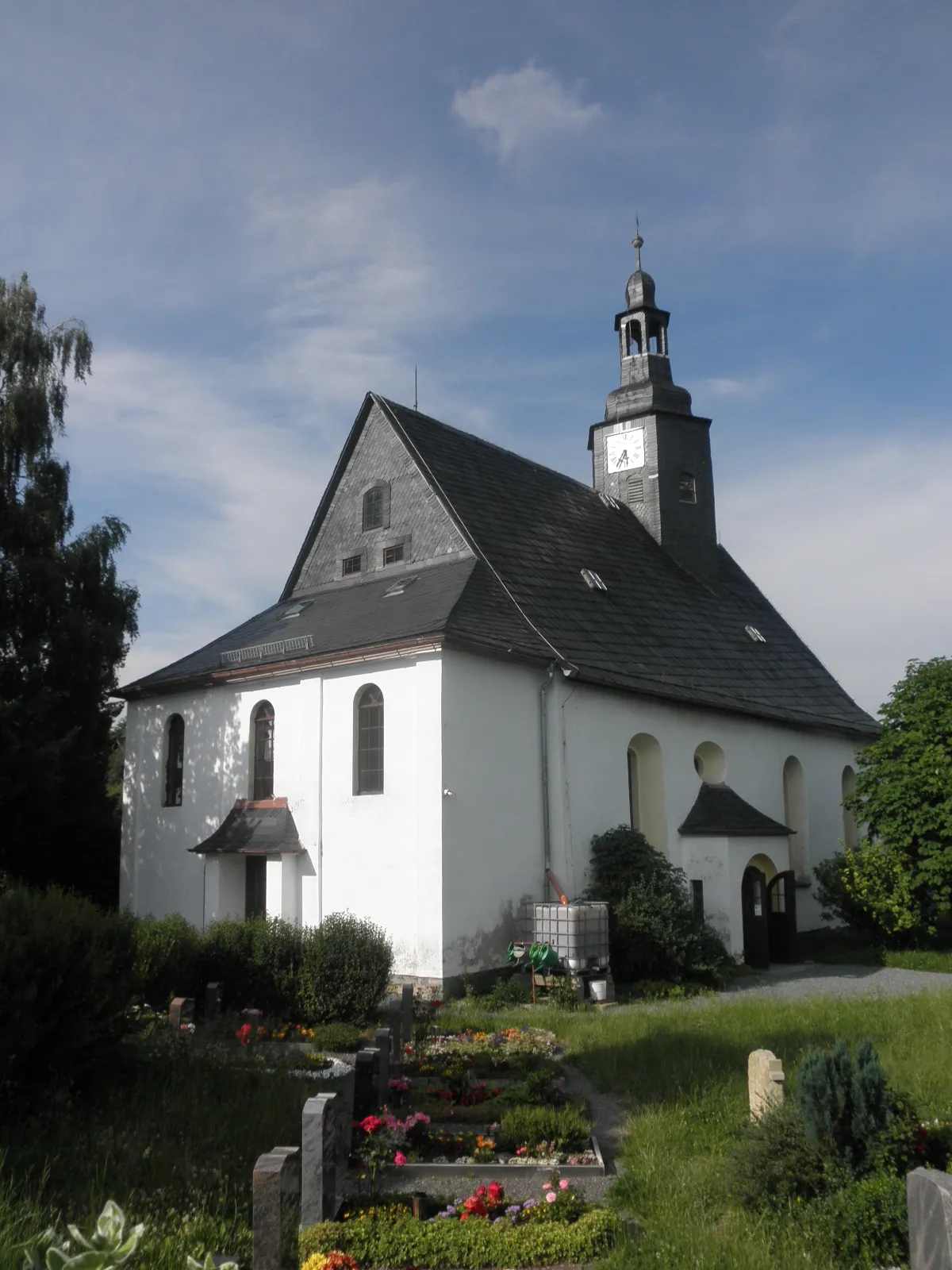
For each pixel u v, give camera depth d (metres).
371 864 19.05
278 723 21.66
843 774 29.78
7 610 24.48
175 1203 7.20
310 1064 11.66
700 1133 9.12
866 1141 7.39
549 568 24.33
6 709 22.08
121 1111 9.23
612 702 21.80
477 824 18.64
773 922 23.30
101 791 26.17
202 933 16.78
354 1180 8.35
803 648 31.33
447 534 23.19
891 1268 6.50
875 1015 13.96
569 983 17.67
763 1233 6.87
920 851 22.47
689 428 30.88
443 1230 7.00
